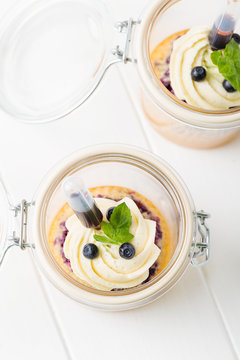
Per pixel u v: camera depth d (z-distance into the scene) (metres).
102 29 0.45
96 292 0.38
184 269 0.38
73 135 0.47
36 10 0.47
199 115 0.40
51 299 0.45
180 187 0.39
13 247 0.45
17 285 0.45
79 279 0.40
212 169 0.47
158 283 0.37
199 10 0.44
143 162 0.40
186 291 0.45
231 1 0.39
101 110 0.47
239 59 0.41
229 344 0.44
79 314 0.44
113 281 0.39
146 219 0.41
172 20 0.44
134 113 0.47
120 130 0.47
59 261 0.41
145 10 0.42
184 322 0.44
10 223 0.41
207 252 0.40
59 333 0.44
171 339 0.44
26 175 0.46
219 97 0.42
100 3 0.45
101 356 0.44
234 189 0.46
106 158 0.40
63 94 0.46
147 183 0.41
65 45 0.47
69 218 0.41
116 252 0.39
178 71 0.43
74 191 0.36
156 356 0.44
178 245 0.38
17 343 0.44
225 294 0.45
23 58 0.48
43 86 0.47
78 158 0.39
